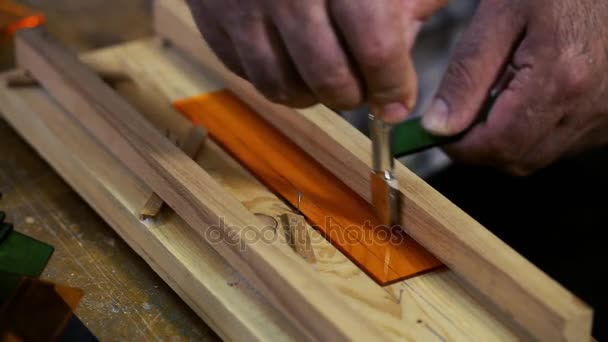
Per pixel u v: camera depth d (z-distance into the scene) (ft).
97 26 5.05
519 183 4.50
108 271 3.26
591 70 3.42
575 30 3.35
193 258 3.04
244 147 3.57
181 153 3.19
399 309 2.75
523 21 3.43
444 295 2.82
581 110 3.57
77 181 3.61
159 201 3.22
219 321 2.88
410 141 3.36
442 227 2.77
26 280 2.39
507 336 2.67
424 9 2.42
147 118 3.82
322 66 2.35
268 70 2.54
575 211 4.35
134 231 3.26
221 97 3.96
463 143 3.58
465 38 3.53
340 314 2.43
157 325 3.02
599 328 3.98
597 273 4.13
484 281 2.65
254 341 2.72
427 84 5.01
